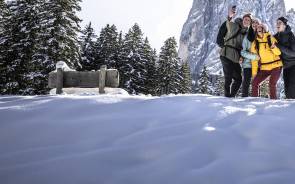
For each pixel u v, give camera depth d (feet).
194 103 16.03
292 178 9.35
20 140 11.23
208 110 14.94
